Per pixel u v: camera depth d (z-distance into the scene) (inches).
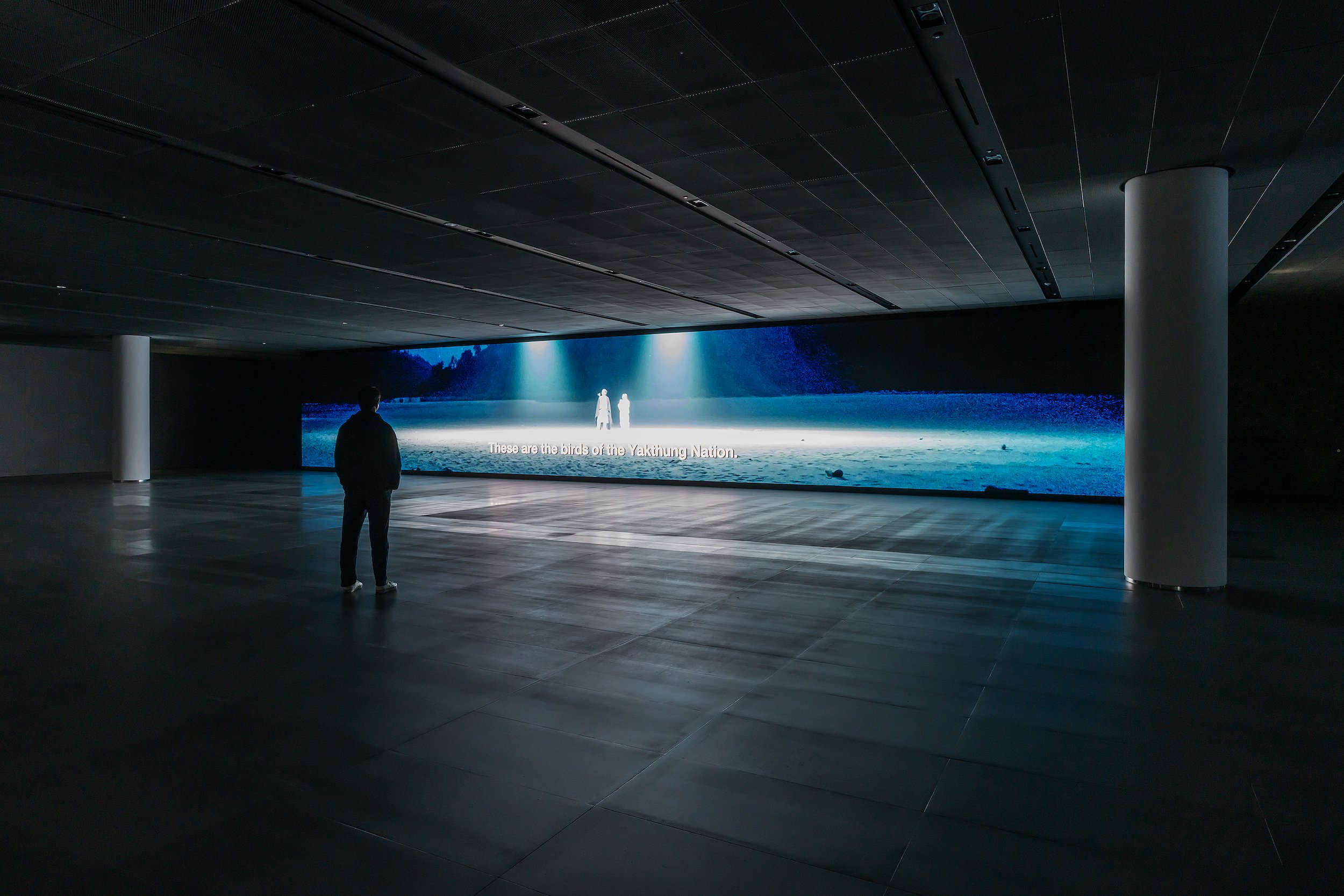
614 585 321.1
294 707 182.7
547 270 511.2
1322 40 202.2
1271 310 671.1
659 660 220.2
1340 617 264.2
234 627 253.0
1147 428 309.7
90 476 946.7
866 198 347.6
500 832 127.1
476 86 231.6
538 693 193.3
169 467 1121.4
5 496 694.5
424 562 373.1
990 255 466.9
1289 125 258.7
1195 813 133.0
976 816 132.4
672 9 187.0
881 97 238.2
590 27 194.9
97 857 118.9
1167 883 112.7
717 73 221.5
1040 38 202.1
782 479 794.8
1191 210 299.6
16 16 188.1
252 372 1199.6
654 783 144.8
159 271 506.0
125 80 224.8
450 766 151.6
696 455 838.5
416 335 892.6
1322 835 125.8
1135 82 228.1
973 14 190.2
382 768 150.9
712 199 348.2
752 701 188.1
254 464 1194.6
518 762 153.6
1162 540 308.2
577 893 110.3
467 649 229.8
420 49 207.5
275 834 126.1
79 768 149.9
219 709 181.0
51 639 238.2
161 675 205.6
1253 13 188.4
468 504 640.4
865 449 754.8
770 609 280.1
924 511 589.3
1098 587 313.9
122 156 288.2
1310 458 660.7
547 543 431.5
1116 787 142.7
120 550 403.9
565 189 331.9
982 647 232.4
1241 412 681.0
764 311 717.3
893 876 114.6
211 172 306.7
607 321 786.8
